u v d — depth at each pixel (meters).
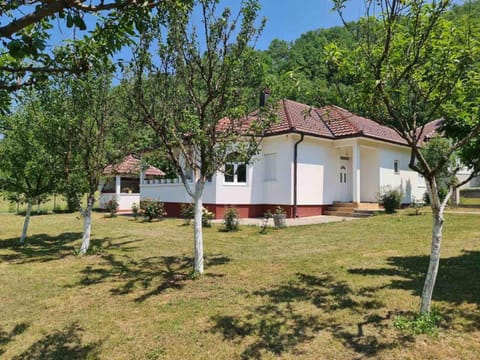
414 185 21.23
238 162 7.23
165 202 19.17
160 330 4.38
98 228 14.62
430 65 4.05
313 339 4.02
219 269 7.25
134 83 6.57
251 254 8.71
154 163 8.59
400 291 5.48
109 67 3.67
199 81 6.61
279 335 4.14
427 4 3.68
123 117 8.33
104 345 4.04
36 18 2.27
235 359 3.65
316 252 8.66
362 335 4.05
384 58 3.81
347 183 18.94
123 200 24.80
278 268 7.19
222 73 6.46
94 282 6.54
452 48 3.90
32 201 11.15
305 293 5.56
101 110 8.75
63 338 4.23
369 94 4.10
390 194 16.48
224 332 4.27
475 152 5.74
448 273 6.33
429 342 3.81
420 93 4.26
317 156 17.23
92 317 4.85
